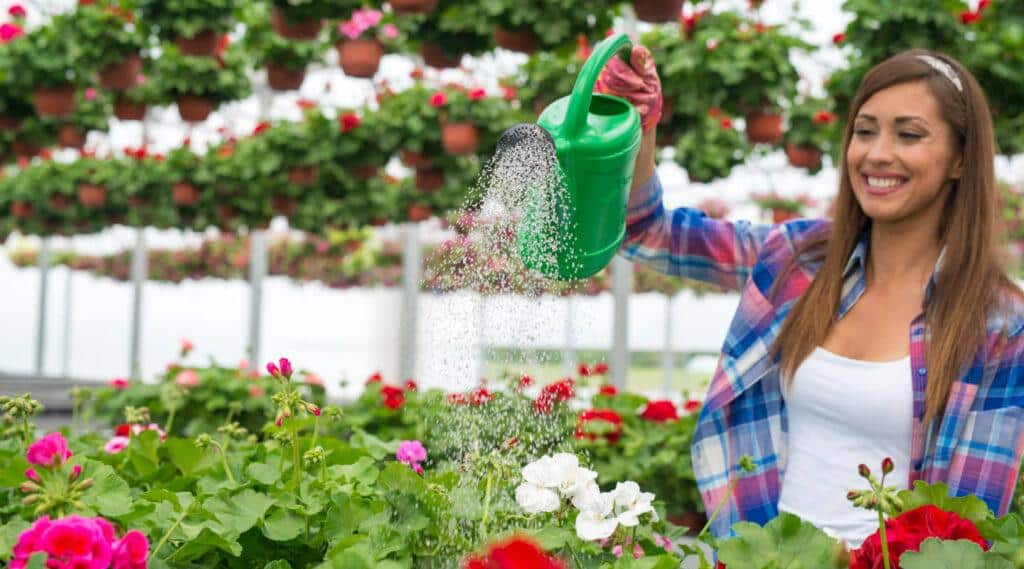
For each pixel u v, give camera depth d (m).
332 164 7.04
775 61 4.70
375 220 8.81
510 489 1.51
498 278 1.49
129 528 1.55
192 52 4.98
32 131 6.95
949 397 1.62
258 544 1.59
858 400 1.67
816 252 1.86
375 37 5.37
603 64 1.62
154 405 5.02
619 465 4.01
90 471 1.61
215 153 8.41
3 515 1.88
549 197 1.54
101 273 18.88
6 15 5.71
